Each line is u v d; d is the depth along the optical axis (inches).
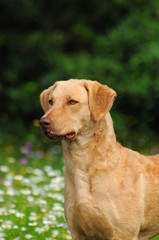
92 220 209.6
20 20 608.1
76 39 612.4
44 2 620.4
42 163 452.4
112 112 547.5
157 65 536.1
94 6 618.2
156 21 568.7
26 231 260.4
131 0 596.4
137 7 597.3
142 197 212.4
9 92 573.3
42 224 269.1
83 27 606.2
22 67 595.2
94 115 209.9
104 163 211.6
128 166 215.5
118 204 207.3
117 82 544.7
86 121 212.1
